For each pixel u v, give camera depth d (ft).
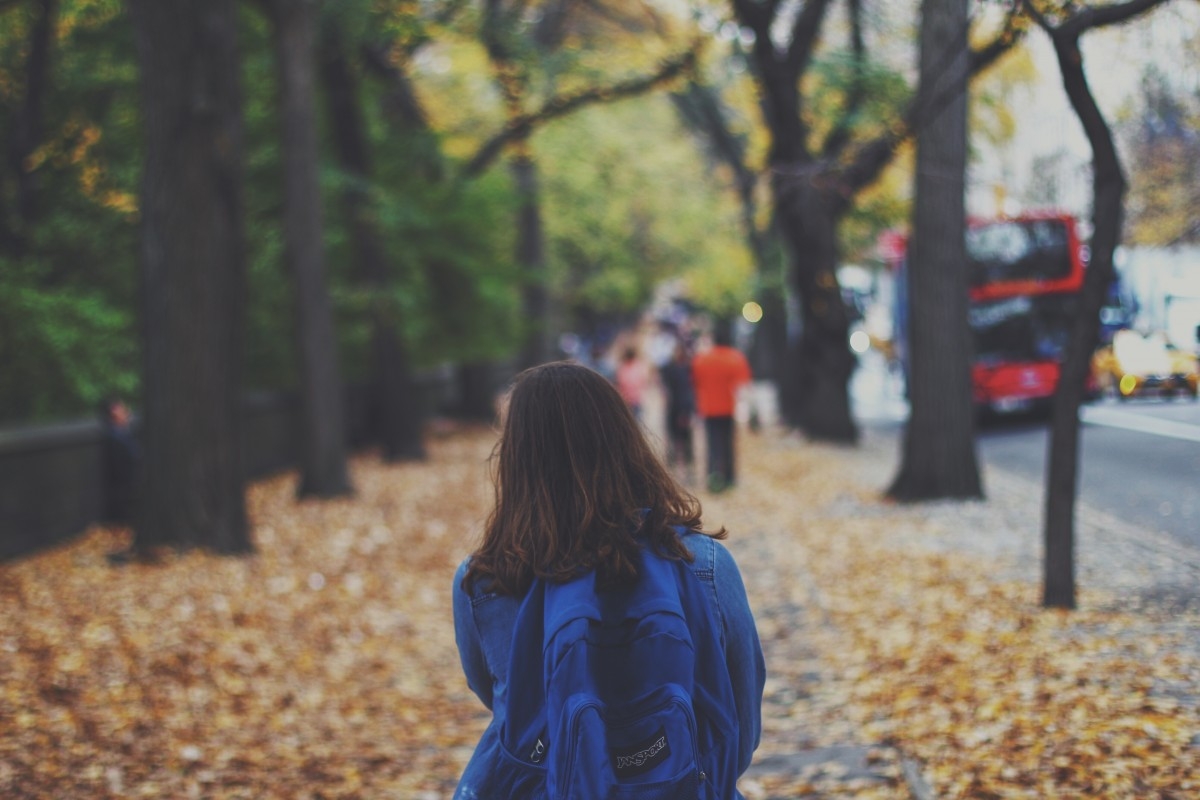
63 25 52.29
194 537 36.42
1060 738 15.90
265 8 53.01
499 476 7.31
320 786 18.52
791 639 26.30
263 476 65.21
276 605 30.73
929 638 23.41
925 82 29.81
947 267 43.16
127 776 17.95
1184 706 16.46
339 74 64.69
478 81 85.61
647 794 5.99
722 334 53.16
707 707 6.64
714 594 7.09
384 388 72.54
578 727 6.07
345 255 67.77
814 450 68.18
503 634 7.02
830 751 18.22
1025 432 74.69
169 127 36.27
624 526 6.95
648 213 123.13
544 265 101.04
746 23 55.42
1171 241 40.11
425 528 46.19
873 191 66.03
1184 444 55.42
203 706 21.83
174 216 36.29
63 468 40.06
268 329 66.18
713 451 52.70
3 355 42.52
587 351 158.10
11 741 18.49
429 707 24.16
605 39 71.97
